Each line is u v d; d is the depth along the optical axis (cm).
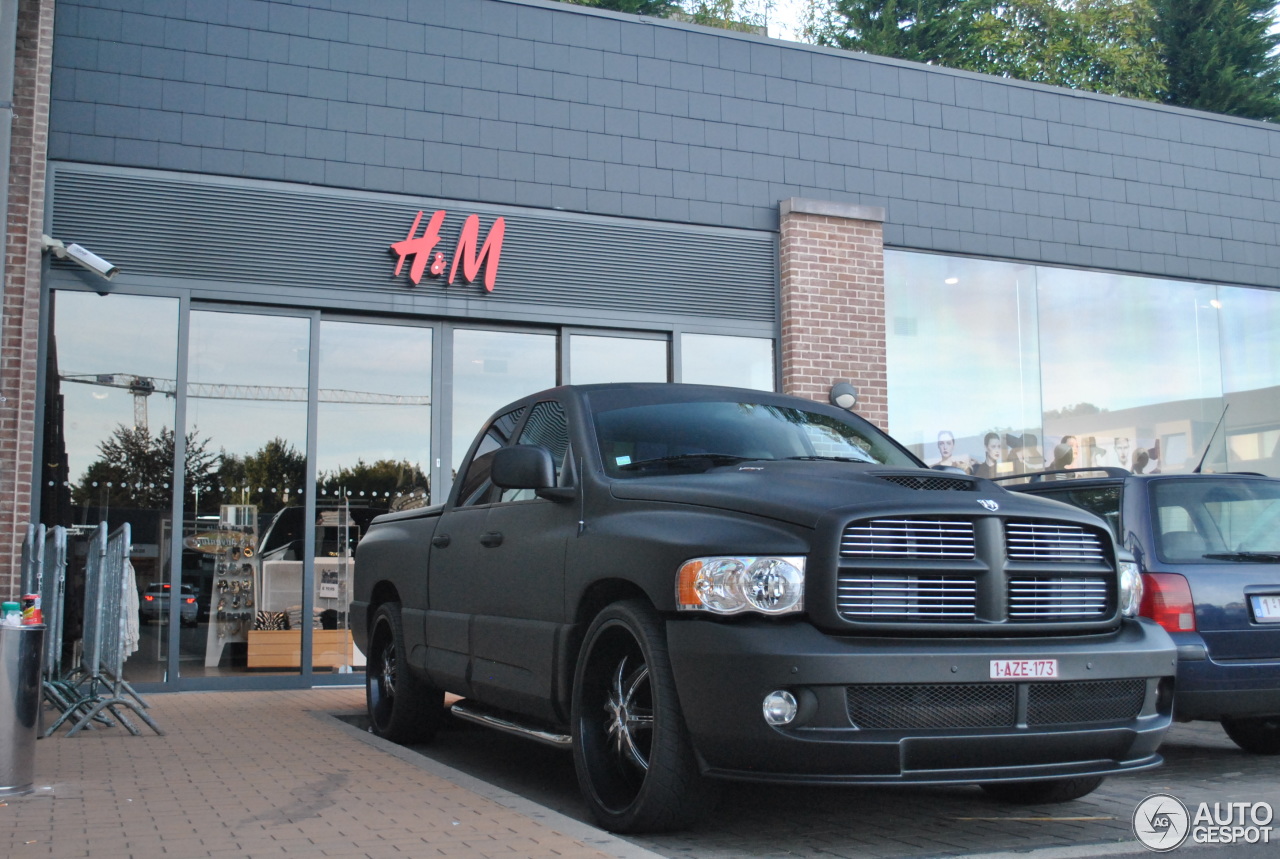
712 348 1191
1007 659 416
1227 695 580
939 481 473
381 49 1091
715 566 418
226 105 1036
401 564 705
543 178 1134
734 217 1204
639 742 461
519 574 547
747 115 1223
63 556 780
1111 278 1378
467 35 1122
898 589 420
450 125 1105
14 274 921
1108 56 3691
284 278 1038
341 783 539
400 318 1087
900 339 1262
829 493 441
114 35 1011
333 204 1060
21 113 941
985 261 1314
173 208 1012
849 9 3772
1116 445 1348
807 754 397
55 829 437
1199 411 1401
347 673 1033
